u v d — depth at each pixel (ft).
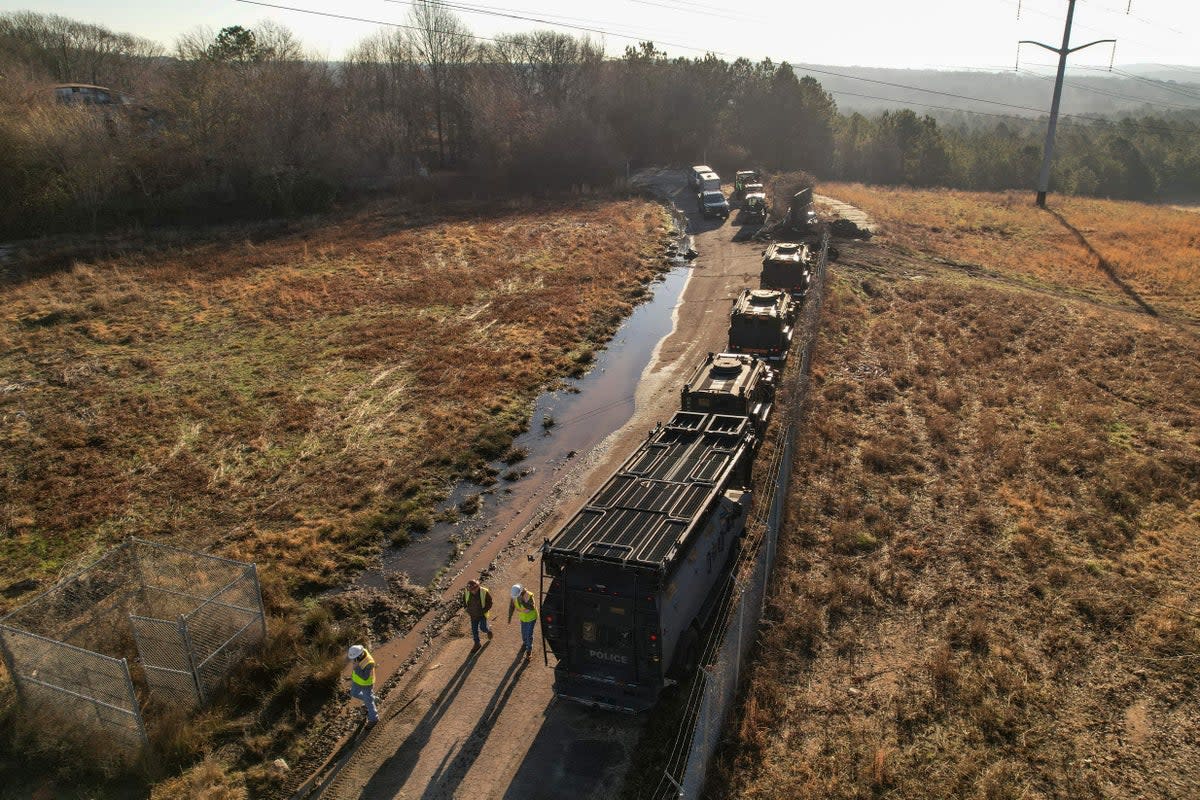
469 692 44.62
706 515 46.42
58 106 181.68
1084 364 93.35
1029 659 44.91
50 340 104.37
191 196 186.29
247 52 237.04
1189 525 58.65
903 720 40.42
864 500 62.85
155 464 72.90
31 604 45.68
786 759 38.09
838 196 215.92
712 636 45.29
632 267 144.15
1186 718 40.65
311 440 77.56
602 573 39.65
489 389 89.81
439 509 65.92
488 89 247.29
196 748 40.14
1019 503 61.41
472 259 148.56
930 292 123.13
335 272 139.44
